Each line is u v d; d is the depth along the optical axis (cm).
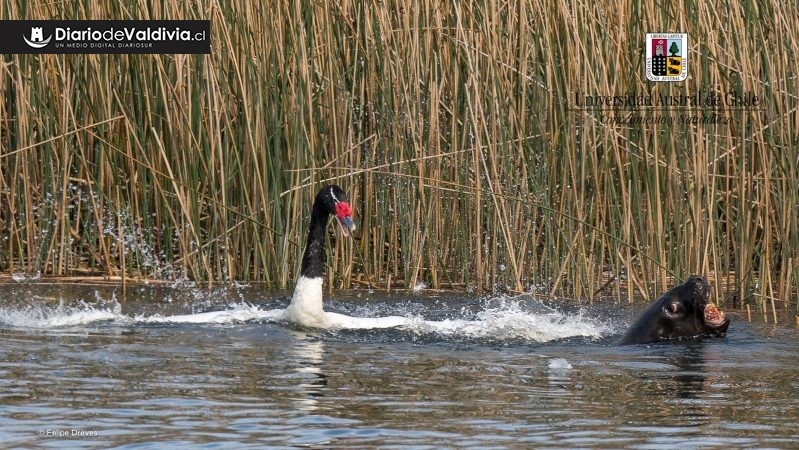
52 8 2477
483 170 2414
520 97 2375
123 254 2373
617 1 2278
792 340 1888
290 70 2447
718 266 2300
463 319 2064
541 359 1700
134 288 2395
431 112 2391
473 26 2361
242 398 1388
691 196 2259
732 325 2050
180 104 2406
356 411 1330
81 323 1956
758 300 2233
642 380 1538
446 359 1688
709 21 2202
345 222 2002
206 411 1319
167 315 2061
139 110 2453
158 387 1441
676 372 1599
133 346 1739
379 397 1405
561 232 2373
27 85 2478
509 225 2391
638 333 1883
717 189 2422
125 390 1420
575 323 2039
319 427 1252
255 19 2422
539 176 2369
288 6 2417
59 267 2516
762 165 2211
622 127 2300
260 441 1191
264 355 1691
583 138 2298
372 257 2575
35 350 1680
